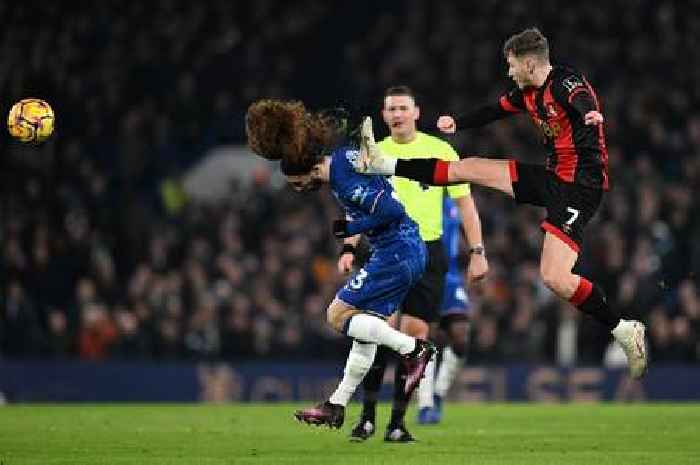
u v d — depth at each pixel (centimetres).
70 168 6925
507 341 5650
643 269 5891
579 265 5925
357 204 2605
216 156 7412
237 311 5625
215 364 5266
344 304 2653
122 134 7394
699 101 7606
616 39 8050
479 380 5256
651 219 6269
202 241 6184
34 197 6512
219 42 8194
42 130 2791
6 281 5731
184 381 5231
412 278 2673
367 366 2642
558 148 2742
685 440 2911
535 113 2775
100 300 5809
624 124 7250
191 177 7362
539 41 2739
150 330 5559
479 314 5678
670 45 7912
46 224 6200
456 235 3594
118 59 7850
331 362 5544
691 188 6600
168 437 2959
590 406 4459
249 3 8469
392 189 2647
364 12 8594
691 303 5656
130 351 5522
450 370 3575
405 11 8544
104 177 7019
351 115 2617
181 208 6950
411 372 2719
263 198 6725
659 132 7194
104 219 6544
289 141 2552
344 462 2380
